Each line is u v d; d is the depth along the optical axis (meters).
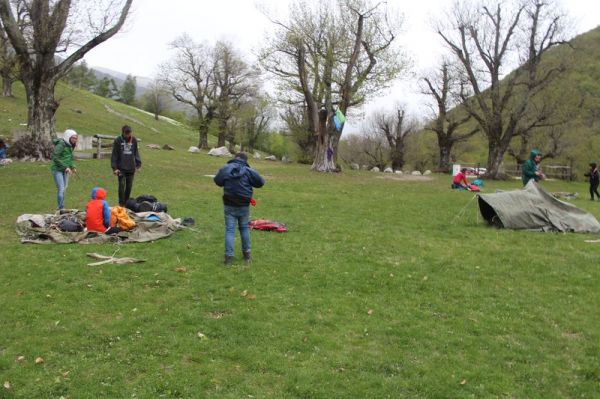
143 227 10.48
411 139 73.31
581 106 45.00
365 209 15.94
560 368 5.61
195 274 8.21
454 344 6.10
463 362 5.63
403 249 10.56
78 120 61.84
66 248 9.30
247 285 7.84
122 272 8.08
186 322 6.36
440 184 28.81
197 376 5.11
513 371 5.50
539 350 6.01
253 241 10.66
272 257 9.47
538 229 13.23
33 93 24.03
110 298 7.00
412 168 76.06
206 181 21.73
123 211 10.55
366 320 6.70
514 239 11.91
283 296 7.44
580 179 55.47
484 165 73.06
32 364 5.19
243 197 8.73
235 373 5.22
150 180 20.55
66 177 12.27
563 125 51.75
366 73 33.44
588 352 5.98
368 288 7.97
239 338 5.98
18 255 8.74
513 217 13.24
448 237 12.04
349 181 27.33
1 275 7.71
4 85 60.00
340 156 81.44
